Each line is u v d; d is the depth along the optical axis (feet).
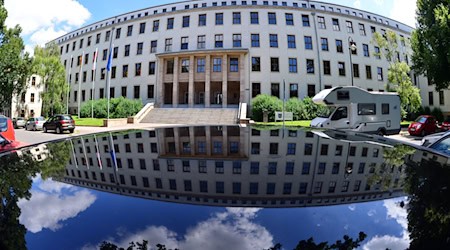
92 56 118.73
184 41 99.86
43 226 1.69
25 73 71.97
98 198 2.27
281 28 94.84
